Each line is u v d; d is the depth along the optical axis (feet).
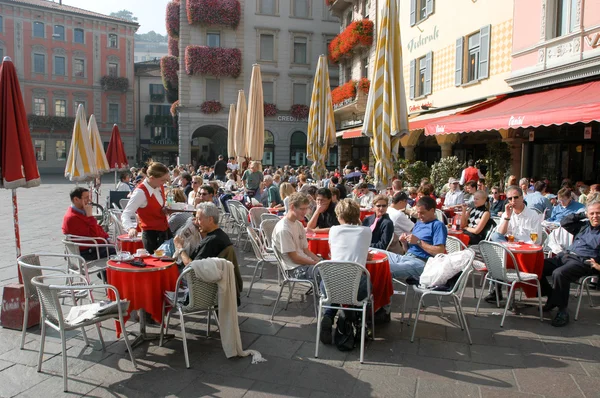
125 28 173.68
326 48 125.80
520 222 23.21
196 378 13.99
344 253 16.57
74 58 165.99
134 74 179.93
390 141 28.17
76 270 20.47
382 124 27.78
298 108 123.65
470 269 17.16
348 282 15.43
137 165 180.34
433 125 43.04
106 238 23.06
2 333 17.28
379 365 14.88
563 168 45.37
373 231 21.81
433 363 15.05
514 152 47.83
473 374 14.26
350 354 15.70
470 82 53.01
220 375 14.20
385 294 17.42
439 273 17.33
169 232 21.95
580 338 17.15
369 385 13.60
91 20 167.02
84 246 21.61
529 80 43.37
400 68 28.07
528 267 19.56
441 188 46.19
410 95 68.95
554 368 14.67
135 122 181.27
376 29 82.74
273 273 26.58
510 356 15.57
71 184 113.80
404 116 28.09
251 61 121.29
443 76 59.47
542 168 47.60
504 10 47.55
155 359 15.26
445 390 13.32
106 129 173.47
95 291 22.77
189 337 17.16
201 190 27.91
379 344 16.56
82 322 13.84
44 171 162.09
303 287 23.66
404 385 13.60
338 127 103.76
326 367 14.74
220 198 42.91
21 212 56.80
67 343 16.42
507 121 34.71
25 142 17.89
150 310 15.55
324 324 16.31
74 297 18.35
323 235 22.57
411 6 67.97
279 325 18.39
